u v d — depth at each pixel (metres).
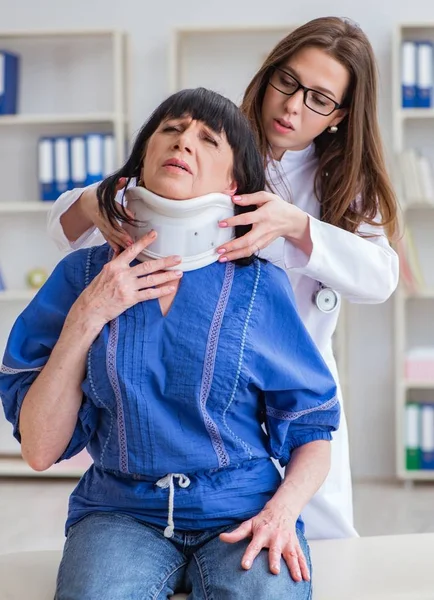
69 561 1.46
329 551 1.74
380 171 2.02
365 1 4.77
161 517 1.53
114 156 4.64
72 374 1.52
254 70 4.82
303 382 1.58
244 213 1.65
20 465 4.72
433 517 3.98
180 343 1.52
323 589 1.56
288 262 1.89
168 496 1.51
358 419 4.88
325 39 1.91
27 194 4.95
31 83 4.91
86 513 1.58
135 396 1.48
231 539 1.46
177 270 1.55
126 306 1.51
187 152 1.55
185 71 4.86
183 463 1.50
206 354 1.51
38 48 4.91
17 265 4.98
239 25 4.60
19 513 4.02
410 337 4.93
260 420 1.65
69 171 4.68
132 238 1.61
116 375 1.49
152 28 4.83
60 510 4.07
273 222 1.68
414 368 4.65
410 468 4.65
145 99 4.83
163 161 1.56
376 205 2.04
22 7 4.89
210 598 1.43
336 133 2.03
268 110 1.97
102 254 1.63
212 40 4.83
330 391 1.63
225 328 1.53
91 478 1.61
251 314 1.56
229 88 4.83
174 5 4.83
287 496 1.54
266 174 2.04
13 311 4.97
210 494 1.52
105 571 1.42
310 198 2.06
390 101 4.77
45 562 1.68
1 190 4.95
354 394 4.87
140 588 1.42
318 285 2.01
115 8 4.85
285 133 1.95
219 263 1.59
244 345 1.53
